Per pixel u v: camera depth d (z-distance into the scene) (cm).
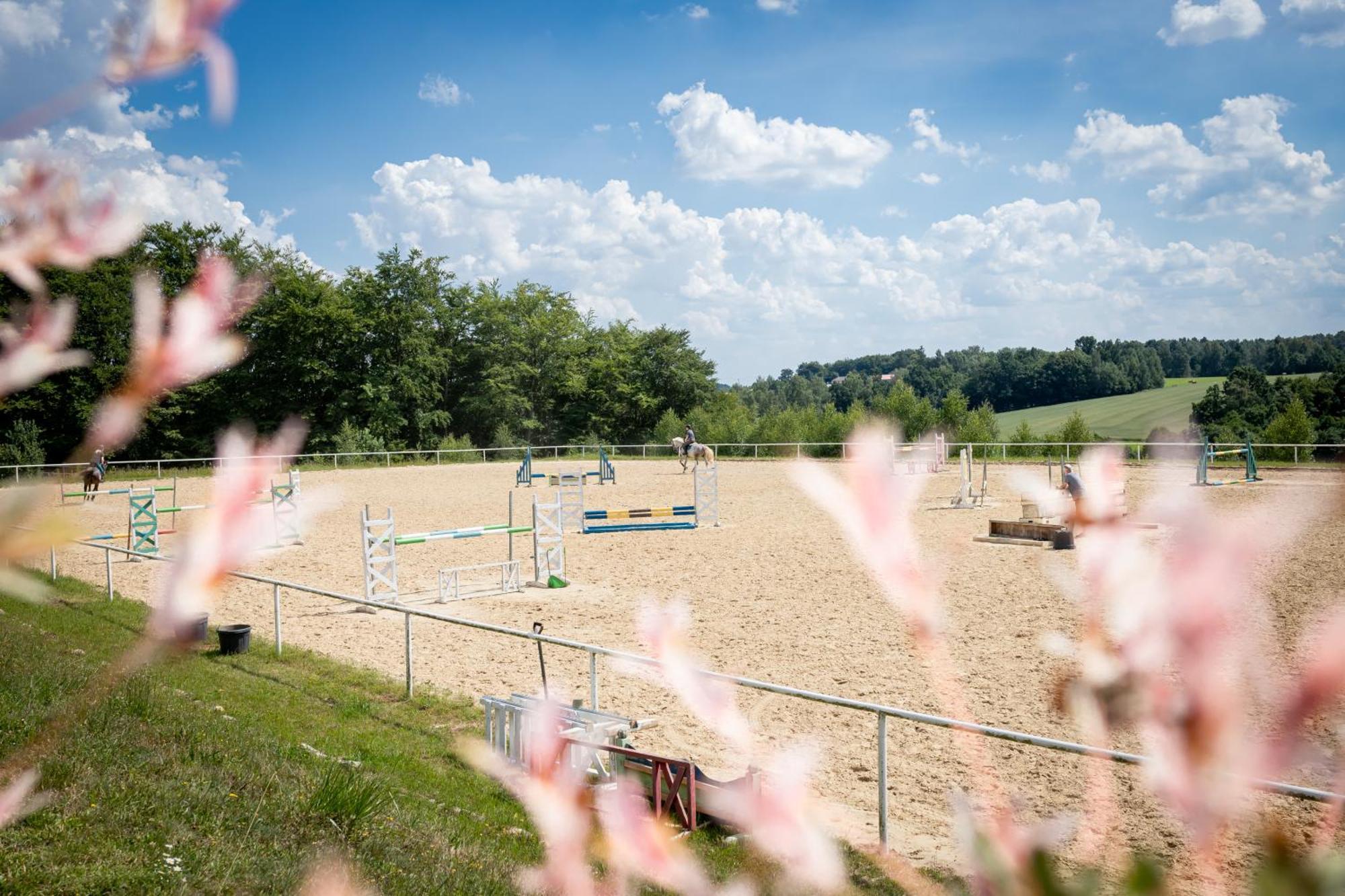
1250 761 58
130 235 57
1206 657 59
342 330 5488
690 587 1820
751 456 5519
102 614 1427
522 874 558
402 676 1231
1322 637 57
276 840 590
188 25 48
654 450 6325
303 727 973
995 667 1195
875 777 865
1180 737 58
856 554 71
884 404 5172
